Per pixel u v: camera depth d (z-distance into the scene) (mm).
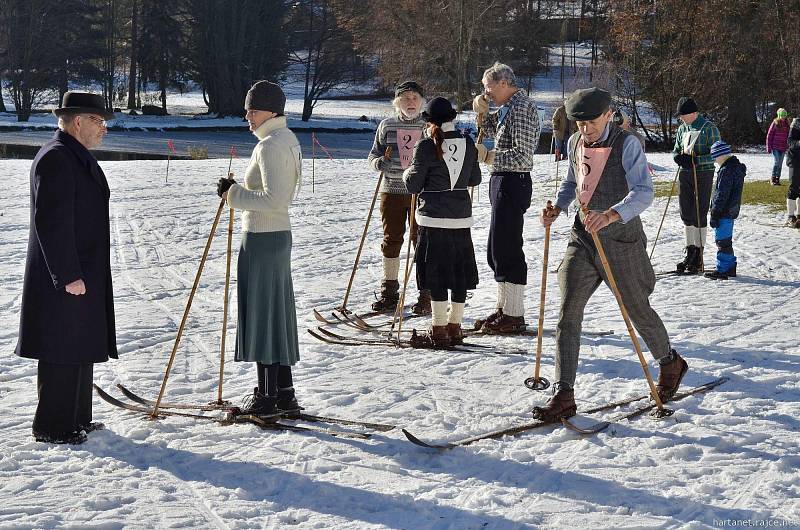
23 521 3508
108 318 4559
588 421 4766
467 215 6336
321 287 8477
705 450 4336
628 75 35406
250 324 4676
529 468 4129
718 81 33406
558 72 63250
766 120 35406
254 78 57875
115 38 60406
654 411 4871
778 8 33344
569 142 4977
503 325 6770
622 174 4664
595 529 3488
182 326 4832
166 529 3482
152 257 9852
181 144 36625
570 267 4777
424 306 7484
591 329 6840
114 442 4453
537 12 53406
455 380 5578
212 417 4809
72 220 4258
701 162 8992
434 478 4023
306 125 49625
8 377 5535
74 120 4363
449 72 47469
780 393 5230
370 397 5230
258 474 4070
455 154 6211
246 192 4586
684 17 33719
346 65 56344
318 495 3834
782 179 17203
